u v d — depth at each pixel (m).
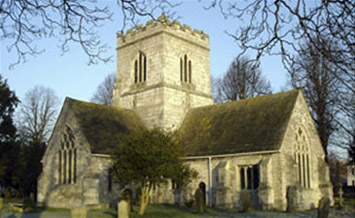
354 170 49.81
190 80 49.78
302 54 9.80
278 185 35.06
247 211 33.72
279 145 35.44
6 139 52.28
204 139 42.53
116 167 31.16
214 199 38.94
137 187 40.53
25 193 53.69
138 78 49.12
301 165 38.84
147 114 46.81
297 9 9.16
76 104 41.72
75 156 39.44
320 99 41.00
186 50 49.41
